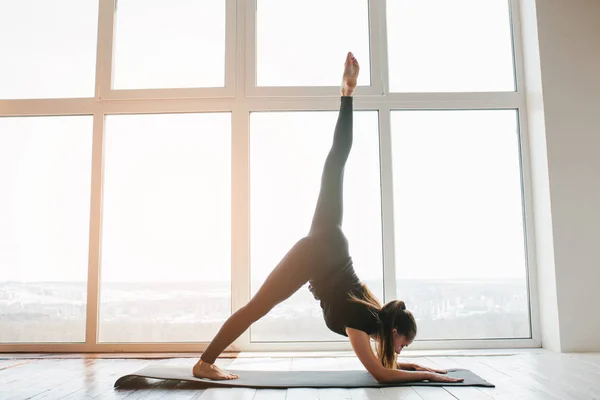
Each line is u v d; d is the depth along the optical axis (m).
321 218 2.39
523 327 3.27
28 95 3.41
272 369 2.62
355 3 3.46
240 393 2.10
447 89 3.39
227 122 3.37
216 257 3.27
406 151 3.35
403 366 2.46
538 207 3.27
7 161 3.38
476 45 3.45
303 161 3.34
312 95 3.34
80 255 3.29
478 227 3.32
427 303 3.25
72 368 2.69
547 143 3.19
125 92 3.35
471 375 2.37
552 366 2.63
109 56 3.38
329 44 3.42
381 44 3.38
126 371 2.60
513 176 3.38
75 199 3.33
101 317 3.24
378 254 3.26
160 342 3.20
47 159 3.37
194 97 3.35
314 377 2.37
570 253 3.11
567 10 3.29
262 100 3.34
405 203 3.31
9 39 3.45
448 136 3.38
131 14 3.45
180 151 3.36
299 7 3.46
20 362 2.88
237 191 3.27
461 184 3.35
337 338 3.20
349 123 2.50
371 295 2.39
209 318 3.23
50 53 3.43
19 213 3.33
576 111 3.21
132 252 3.29
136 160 3.35
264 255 3.27
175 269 3.27
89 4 3.46
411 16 3.45
